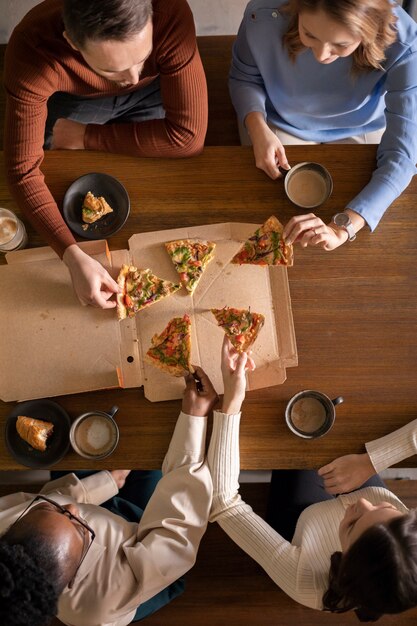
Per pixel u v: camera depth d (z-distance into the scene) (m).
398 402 1.46
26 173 1.49
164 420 1.46
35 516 1.18
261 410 1.46
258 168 1.56
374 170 1.56
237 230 1.53
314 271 1.52
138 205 1.55
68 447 1.43
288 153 1.57
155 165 1.57
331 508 1.44
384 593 1.07
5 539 1.12
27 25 1.33
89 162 1.57
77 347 1.49
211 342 1.50
